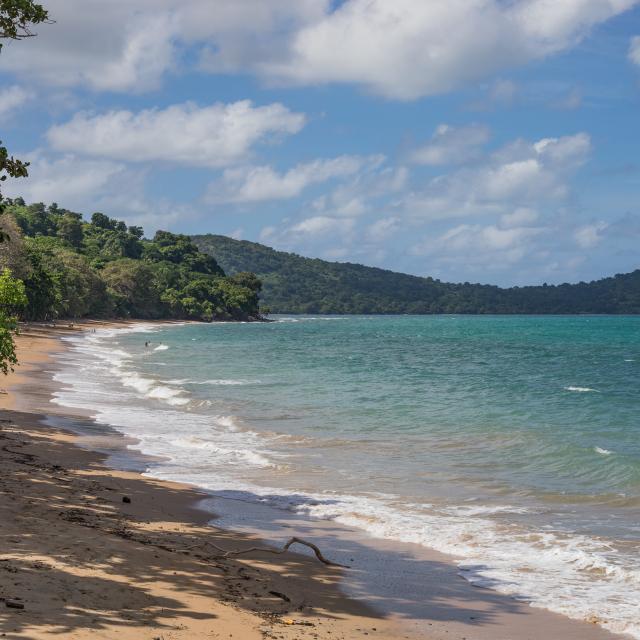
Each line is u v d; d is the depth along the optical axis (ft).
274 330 524.93
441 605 35.35
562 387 154.71
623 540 46.14
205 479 61.72
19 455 63.93
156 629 27.68
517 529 48.57
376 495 57.67
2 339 74.79
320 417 101.50
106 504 49.52
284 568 39.83
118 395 117.08
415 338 414.00
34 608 27.76
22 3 52.75
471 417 104.37
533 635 31.86
